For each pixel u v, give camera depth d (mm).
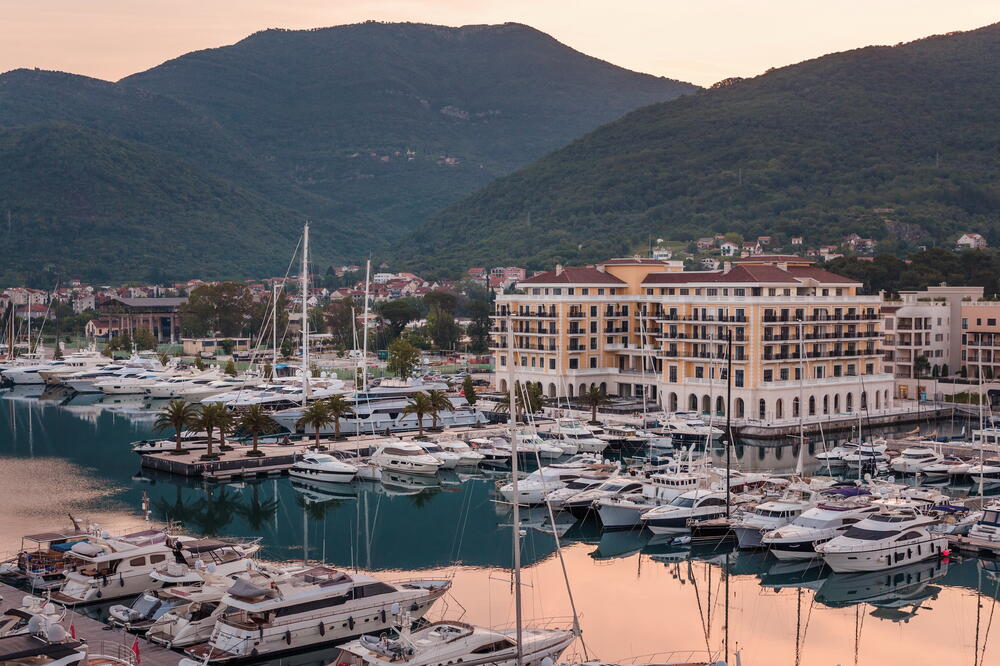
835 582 92000
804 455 150500
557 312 196625
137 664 64000
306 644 70750
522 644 65875
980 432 144875
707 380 178375
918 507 104312
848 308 188625
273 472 137000
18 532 102688
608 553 101625
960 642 77750
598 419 171500
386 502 123438
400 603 74750
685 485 111562
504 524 112750
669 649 75625
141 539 84000
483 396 199125
